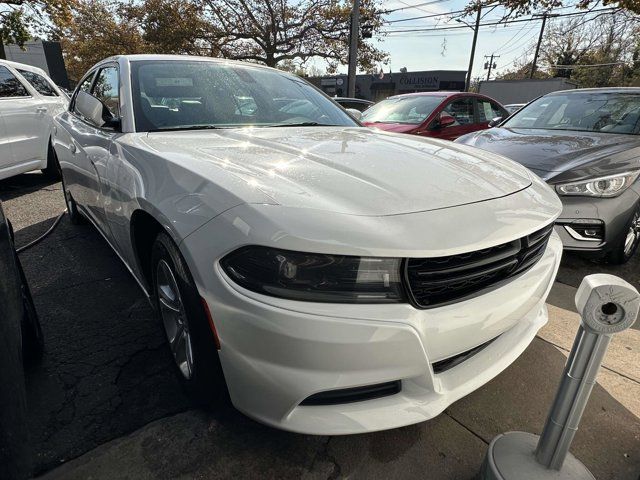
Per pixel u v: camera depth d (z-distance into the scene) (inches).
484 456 62.9
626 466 63.5
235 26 856.3
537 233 64.9
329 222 49.8
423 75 1376.7
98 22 989.8
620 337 96.3
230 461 62.1
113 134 89.7
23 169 209.3
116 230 89.5
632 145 134.8
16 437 37.5
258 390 53.1
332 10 825.5
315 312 48.4
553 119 177.3
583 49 1534.2
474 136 171.9
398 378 52.6
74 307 102.9
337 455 63.8
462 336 55.5
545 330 99.0
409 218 52.9
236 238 50.8
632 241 134.2
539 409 74.1
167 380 78.5
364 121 255.9
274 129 93.7
